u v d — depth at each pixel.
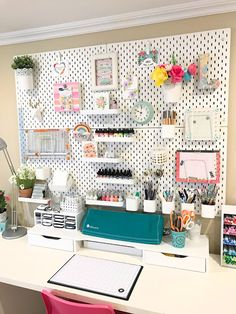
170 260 1.39
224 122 1.48
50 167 1.90
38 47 1.83
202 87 1.46
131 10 1.50
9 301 1.61
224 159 1.51
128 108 1.65
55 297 1.13
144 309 1.09
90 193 1.75
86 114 1.69
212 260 1.49
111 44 1.63
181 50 1.51
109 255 1.53
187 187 1.59
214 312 1.07
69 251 1.59
